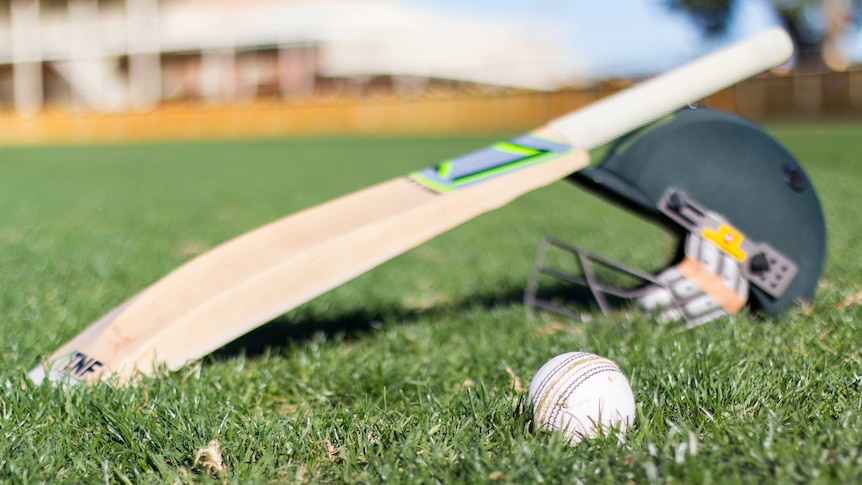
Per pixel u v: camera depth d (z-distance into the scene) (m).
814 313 1.27
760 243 1.25
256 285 1.10
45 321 1.36
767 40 1.25
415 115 11.27
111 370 1.08
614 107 1.23
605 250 1.91
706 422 0.96
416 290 1.61
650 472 0.85
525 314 1.38
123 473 0.93
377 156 6.77
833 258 1.63
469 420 0.97
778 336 1.17
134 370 1.08
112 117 11.88
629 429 0.94
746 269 1.25
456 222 1.14
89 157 7.57
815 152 4.94
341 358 1.20
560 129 1.23
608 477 0.86
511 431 0.96
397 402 1.08
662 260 1.75
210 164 6.29
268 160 6.63
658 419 0.95
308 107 11.47
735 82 1.26
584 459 0.90
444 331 1.31
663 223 1.29
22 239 2.28
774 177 1.25
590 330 1.26
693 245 1.26
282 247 1.13
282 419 1.02
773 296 1.26
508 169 1.19
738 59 1.25
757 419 0.96
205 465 0.94
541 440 0.93
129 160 7.00
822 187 3.13
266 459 0.93
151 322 1.12
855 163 4.22
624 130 1.23
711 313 1.26
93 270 1.76
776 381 1.03
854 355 1.10
